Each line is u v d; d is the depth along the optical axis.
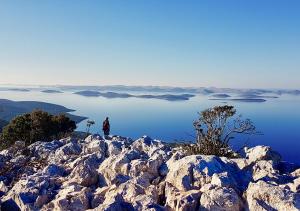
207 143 22.34
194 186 13.51
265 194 11.40
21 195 14.20
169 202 12.43
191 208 11.78
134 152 18.19
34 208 13.58
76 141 29.19
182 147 22.61
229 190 11.95
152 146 22.81
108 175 16.20
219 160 14.79
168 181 14.48
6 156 23.94
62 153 23.88
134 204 12.03
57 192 14.68
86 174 15.98
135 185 13.66
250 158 18.14
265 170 14.80
